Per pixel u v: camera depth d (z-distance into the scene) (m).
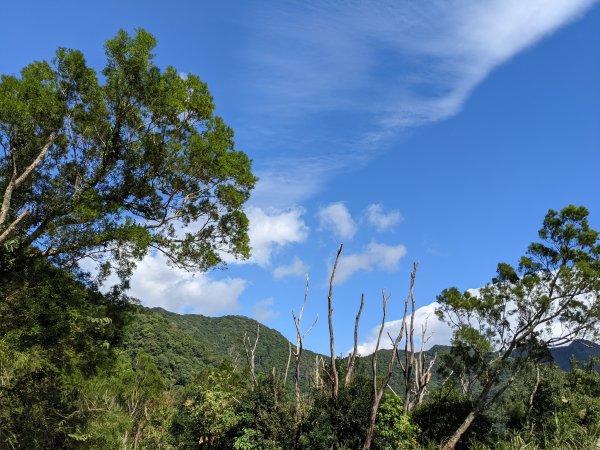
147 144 13.70
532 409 19.30
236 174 15.27
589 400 18.50
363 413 15.87
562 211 20.36
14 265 12.83
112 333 15.29
